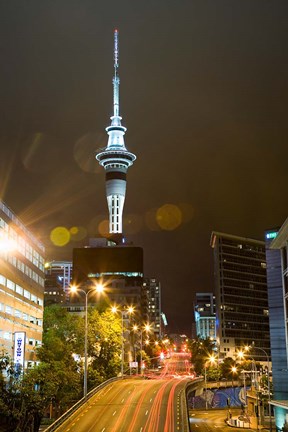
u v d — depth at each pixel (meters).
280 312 120.88
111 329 113.94
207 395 169.00
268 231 126.38
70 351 94.94
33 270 109.00
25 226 104.00
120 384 105.00
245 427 107.25
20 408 63.00
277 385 114.75
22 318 99.50
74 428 60.81
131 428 61.56
